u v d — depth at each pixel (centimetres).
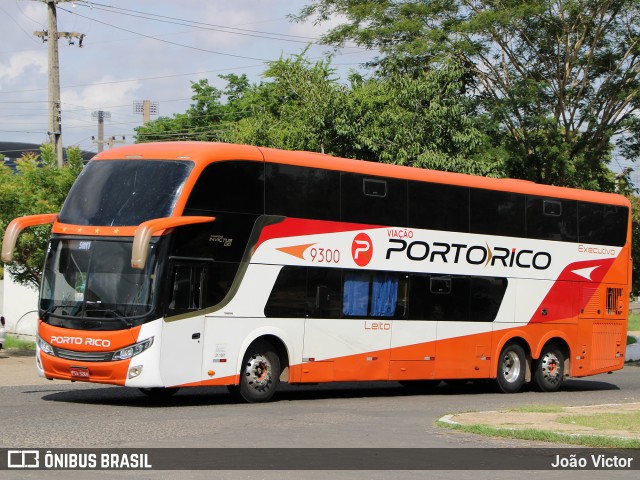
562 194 2388
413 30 3684
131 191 1680
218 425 1415
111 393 1944
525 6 3606
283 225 1805
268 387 1803
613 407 1780
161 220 1622
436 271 2083
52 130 3469
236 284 1730
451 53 3716
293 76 3353
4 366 2544
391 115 3244
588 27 3775
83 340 1631
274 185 1795
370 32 3728
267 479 985
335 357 1889
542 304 2320
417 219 2048
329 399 1983
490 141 3591
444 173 2122
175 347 1642
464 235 2142
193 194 1673
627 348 4106
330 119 3234
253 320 1756
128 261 1636
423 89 3288
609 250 2500
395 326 1998
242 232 1741
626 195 4044
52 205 2922
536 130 3691
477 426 1411
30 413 1516
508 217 2247
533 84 3641
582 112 3812
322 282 1867
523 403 1988
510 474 1062
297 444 1238
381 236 1975
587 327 2436
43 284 1698
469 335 2148
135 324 1611
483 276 2183
